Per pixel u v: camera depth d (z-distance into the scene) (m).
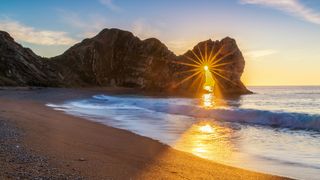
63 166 8.95
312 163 11.02
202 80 111.44
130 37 137.50
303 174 9.74
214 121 22.69
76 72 127.38
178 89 111.75
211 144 14.24
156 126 19.84
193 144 14.17
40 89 83.12
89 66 131.75
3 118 18.73
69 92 70.56
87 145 12.36
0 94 51.25
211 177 8.77
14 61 95.69
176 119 23.72
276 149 13.30
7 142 11.68
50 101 38.81
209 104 44.62
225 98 71.81
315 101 60.00
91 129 17.05
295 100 64.12
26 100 37.84
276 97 77.12
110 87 125.62
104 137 14.62
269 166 10.61
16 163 8.86
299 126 19.88
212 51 112.62
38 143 11.94
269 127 19.88
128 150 11.94
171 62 120.25
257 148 13.45
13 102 33.12
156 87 115.50
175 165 9.94
